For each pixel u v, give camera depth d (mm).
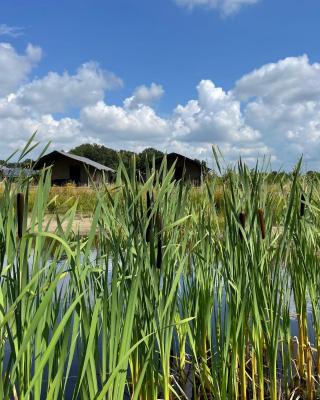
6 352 3449
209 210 3266
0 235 1764
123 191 2312
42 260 1940
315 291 3215
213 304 3102
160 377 2428
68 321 1585
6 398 1502
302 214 3080
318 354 3285
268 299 2750
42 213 1740
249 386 3316
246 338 3350
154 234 2014
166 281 2178
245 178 2738
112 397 1699
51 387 1546
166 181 1938
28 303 1691
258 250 2592
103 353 1753
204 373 2869
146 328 2047
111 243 2027
